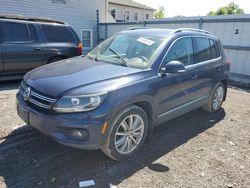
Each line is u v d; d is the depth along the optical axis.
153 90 3.52
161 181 3.01
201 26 10.80
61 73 3.43
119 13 35.53
